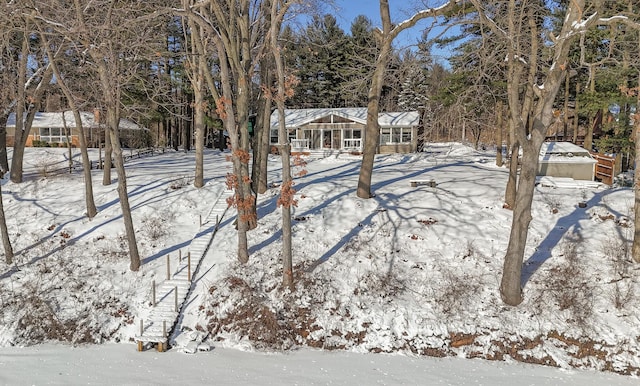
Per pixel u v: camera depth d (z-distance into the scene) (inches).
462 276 563.5
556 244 606.2
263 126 725.3
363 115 1531.7
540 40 674.8
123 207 601.0
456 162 1205.7
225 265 608.4
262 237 663.1
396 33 687.7
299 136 1578.5
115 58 625.0
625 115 928.9
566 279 535.2
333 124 1539.1
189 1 550.6
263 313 522.9
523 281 545.0
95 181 902.4
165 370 434.6
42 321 539.8
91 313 548.7
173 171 1025.5
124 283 593.0
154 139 2038.6
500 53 604.7
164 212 754.2
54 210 768.3
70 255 649.0
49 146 1608.0
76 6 530.3
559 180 869.2
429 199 750.5
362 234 661.3
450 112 681.0
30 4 564.4
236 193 597.3
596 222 648.4
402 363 454.9
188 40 1222.9
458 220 679.7
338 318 522.3
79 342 513.0
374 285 562.6
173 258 637.9
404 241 639.8
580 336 467.8
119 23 652.7
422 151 1514.5
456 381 414.0
